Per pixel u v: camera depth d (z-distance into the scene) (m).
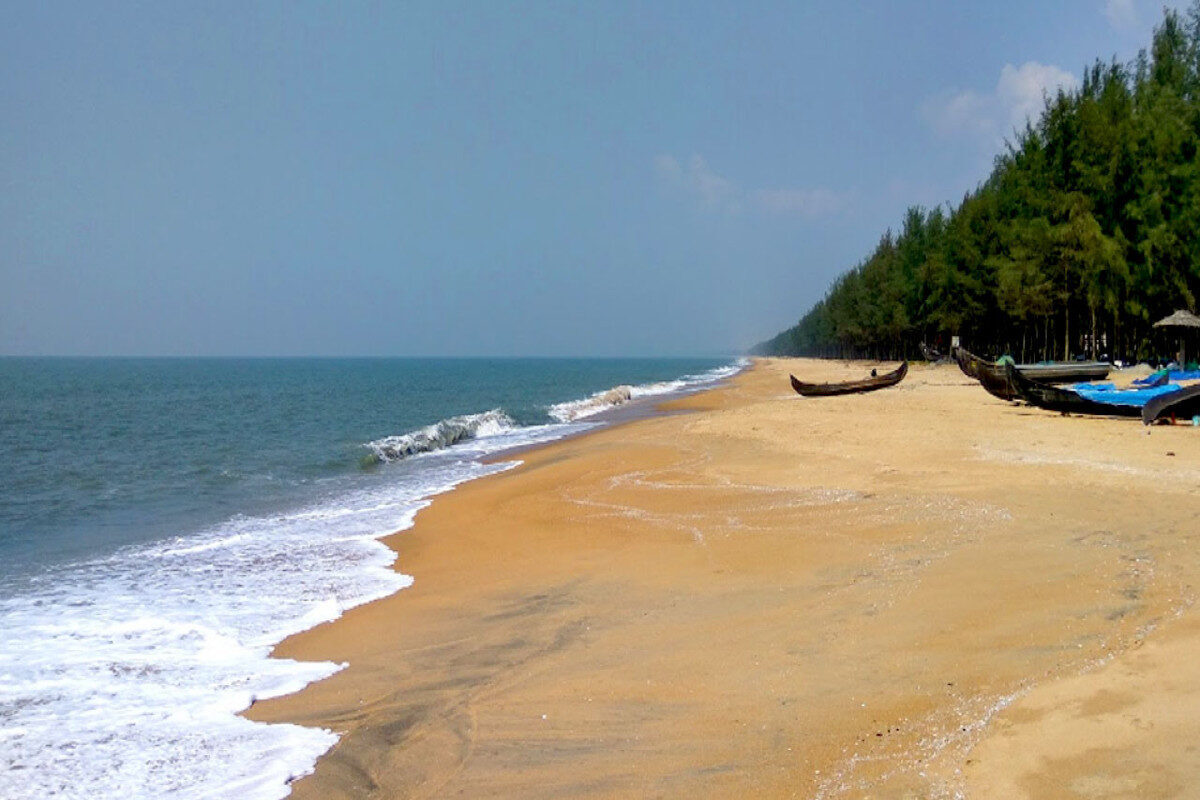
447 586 11.09
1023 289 47.03
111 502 18.56
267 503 18.23
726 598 9.38
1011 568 9.09
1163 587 7.80
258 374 142.38
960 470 15.84
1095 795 4.28
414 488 19.81
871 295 95.12
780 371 96.88
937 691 6.23
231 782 5.94
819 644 7.57
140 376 130.62
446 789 5.72
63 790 5.82
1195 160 39.84
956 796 4.53
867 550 10.70
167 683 7.86
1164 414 22.94
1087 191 43.34
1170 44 43.72
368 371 166.50
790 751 5.65
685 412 41.34
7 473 23.09
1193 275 40.34
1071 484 13.68
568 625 8.99
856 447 20.19
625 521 13.98
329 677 7.99
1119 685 5.50
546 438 30.91
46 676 8.02
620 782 5.56
